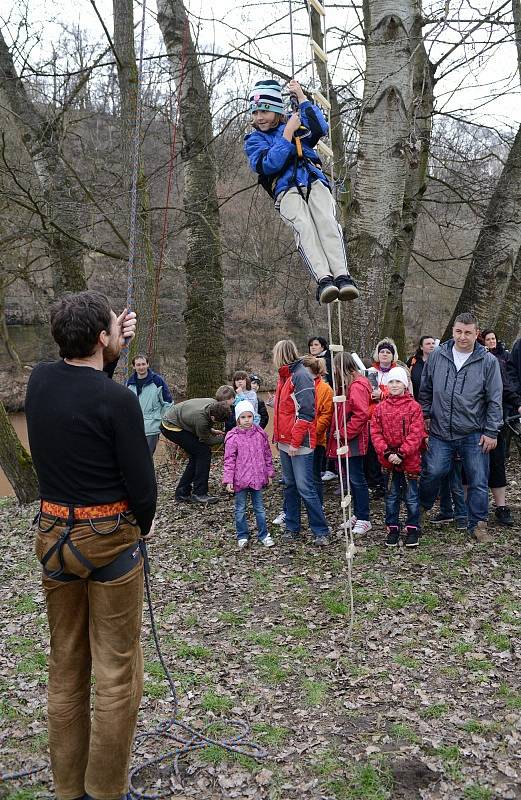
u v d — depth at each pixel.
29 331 26.12
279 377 7.11
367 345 8.23
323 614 5.46
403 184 8.02
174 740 3.85
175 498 8.68
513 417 6.90
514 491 8.30
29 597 6.16
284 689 4.41
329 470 8.95
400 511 7.75
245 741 3.79
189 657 4.89
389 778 3.46
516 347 7.08
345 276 4.21
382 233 8.01
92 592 2.89
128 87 9.56
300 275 12.24
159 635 5.27
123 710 2.87
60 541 2.81
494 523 7.17
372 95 7.80
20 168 11.58
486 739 3.76
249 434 7.00
